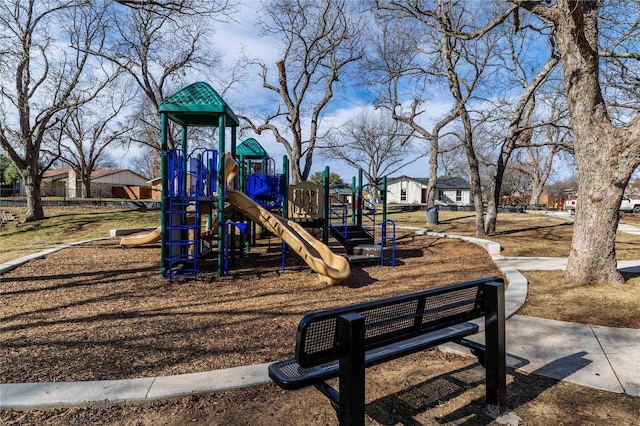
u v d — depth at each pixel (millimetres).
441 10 12438
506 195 54281
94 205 24484
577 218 6188
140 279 6906
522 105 13258
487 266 8289
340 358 1931
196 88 7480
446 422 2381
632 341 3730
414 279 7180
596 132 5828
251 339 3932
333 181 60312
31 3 16281
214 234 9250
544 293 5582
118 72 18016
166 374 3074
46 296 5688
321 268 6613
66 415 2455
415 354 3438
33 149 18359
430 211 18344
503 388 2467
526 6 6336
